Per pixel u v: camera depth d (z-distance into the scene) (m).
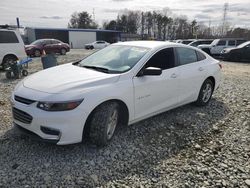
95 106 3.46
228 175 3.24
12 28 11.74
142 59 4.21
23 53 11.68
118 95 3.71
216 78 5.97
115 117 3.87
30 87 3.58
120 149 3.75
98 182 3.01
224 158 3.65
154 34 85.38
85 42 49.69
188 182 3.08
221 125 4.85
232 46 21.14
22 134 4.01
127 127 4.52
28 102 3.39
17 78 9.29
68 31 47.50
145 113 4.32
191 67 5.20
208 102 6.04
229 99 6.62
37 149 3.64
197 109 5.68
